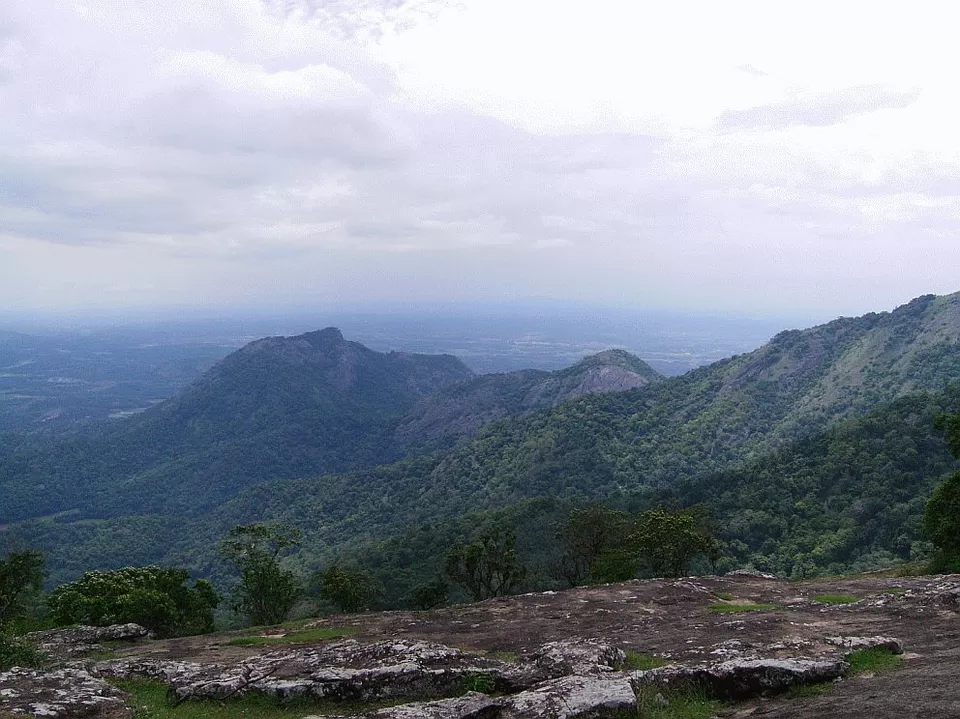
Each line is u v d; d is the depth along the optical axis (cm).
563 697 1149
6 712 1324
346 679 1440
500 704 1177
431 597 5000
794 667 1260
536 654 1531
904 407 11788
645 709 1146
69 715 1370
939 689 1076
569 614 2458
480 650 1908
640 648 1745
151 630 3350
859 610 2008
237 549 4844
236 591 4931
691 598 2691
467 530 11238
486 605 2780
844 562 8100
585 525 5391
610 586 3014
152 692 1628
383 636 2261
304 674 1541
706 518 5934
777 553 9006
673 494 12069
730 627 1916
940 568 3625
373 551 11506
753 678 1242
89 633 2866
